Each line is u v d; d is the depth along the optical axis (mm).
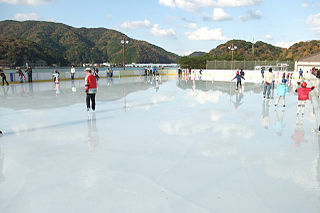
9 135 5535
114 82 21562
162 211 2686
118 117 7367
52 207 2773
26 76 20688
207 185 3252
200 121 6797
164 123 6598
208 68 40031
